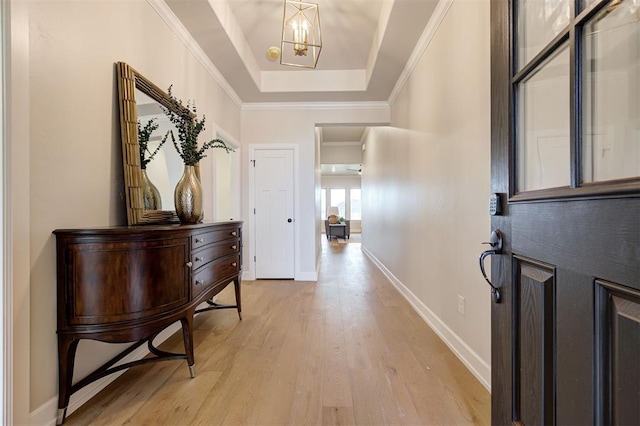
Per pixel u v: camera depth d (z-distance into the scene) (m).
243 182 4.41
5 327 1.16
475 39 1.83
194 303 1.88
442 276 2.34
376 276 4.73
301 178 4.41
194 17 2.42
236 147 4.21
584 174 0.73
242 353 2.12
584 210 0.70
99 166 1.67
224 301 3.36
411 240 3.23
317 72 3.95
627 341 0.60
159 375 1.83
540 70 0.91
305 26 2.60
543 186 0.90
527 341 0.92
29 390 1.26
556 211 0.80
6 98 1.17
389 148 4.45
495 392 1.11
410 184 3.28
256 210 4.42
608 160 0.69
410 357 2.05
